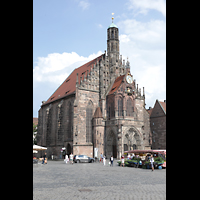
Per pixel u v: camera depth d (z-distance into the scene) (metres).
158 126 95.69
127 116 79.75
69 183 23.59
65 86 101.56
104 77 86.62
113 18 95.62
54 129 93.44
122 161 51.81
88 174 33.28
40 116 108.06
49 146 91.88
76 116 76.00
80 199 15.58
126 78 82.62
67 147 81.31
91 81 82.62
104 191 18.78
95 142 77.75
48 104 100.50
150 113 101.94
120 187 20.97
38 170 40.53
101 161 73.19
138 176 31.00
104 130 79.75
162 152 52.44
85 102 79.69
